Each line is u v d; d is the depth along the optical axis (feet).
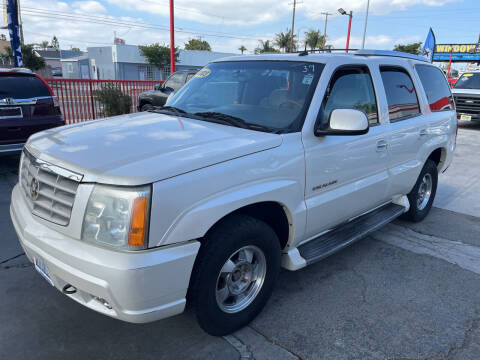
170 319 9.64
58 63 276.82
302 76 10.54
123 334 9.02
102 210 6.86
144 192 6.77
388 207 14.61
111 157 7.54
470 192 21.75
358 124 9.07
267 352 8.61
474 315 10.27
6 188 18.88
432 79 16.10
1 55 149.69
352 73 11.37
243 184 8.14
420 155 14.66
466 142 37.60
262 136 8.99
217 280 8.14
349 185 11.28
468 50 136.36
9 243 13.23
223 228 8.11
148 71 161.89
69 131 9.57
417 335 9.37
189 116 10.78
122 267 6.67
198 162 7.49
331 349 8.79
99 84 38.37
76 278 7.03
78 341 8.73
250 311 9.22
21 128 20.56
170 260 7.04
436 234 15.72
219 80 11.98
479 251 14.24
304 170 9.51
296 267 9.94
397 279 12.02
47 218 7.67
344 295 11.00
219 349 8.64
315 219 10.25
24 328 9.09
